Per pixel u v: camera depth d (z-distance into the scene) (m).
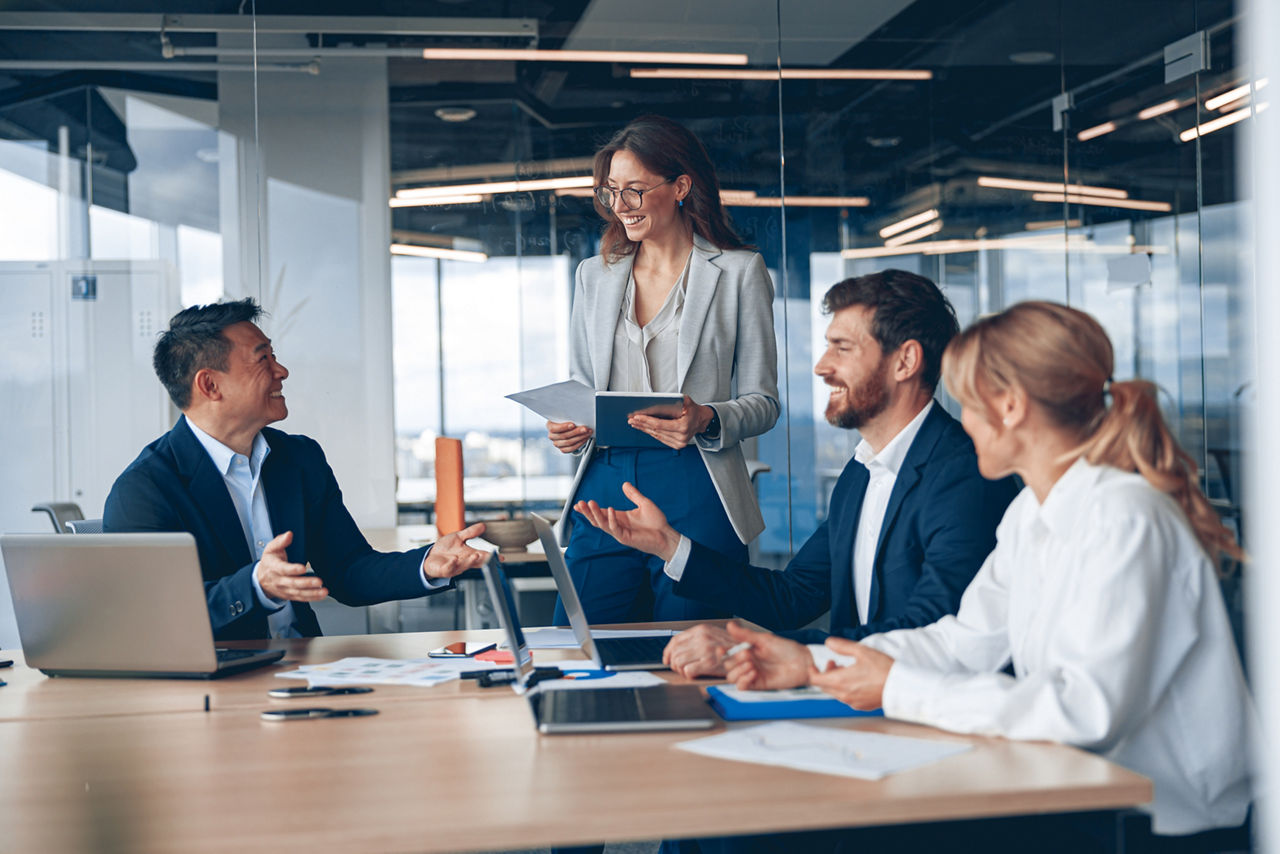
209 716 1.57
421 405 5.26
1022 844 1.34
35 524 5.20
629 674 1.79
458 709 1.57
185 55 5.13
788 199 5.21
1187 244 5.14
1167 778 1.39
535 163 5.23
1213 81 5.02
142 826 1.08
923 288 2.03
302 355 5.22
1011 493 1.96
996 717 1.33
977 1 5.23
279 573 2.00
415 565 2.36
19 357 5.17
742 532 2.71
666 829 1.08
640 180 2.79
